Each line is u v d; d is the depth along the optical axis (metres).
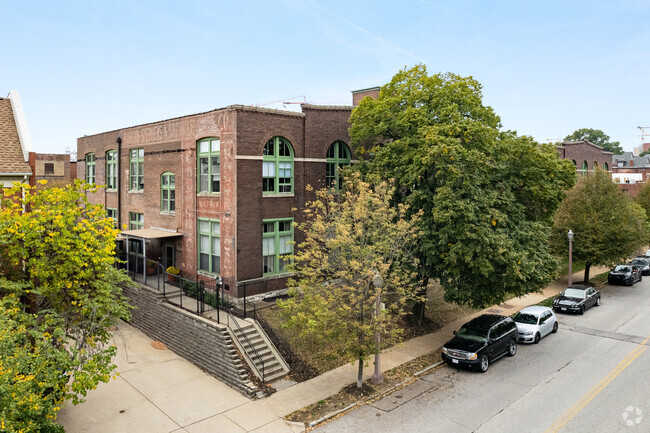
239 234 22.67
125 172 31.22
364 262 15.48
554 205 21.73
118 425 13.50
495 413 14.42
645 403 14.98
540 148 21.88
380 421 13.95
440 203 18.14
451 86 21.11
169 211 27.27
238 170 22.53
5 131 17.30
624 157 88.62
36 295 13.56
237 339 17.69
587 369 18.09
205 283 24.58
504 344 19.33
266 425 13.64
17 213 12.23
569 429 13.35
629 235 31.25
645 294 32.03
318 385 16.39
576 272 39.19
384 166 21.03
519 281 19.38
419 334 22.08
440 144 18.03
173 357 19.06
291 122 24.48
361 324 15.37
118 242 29.62
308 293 15.49
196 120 24.80
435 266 19.69
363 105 22.48
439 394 15.89
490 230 18.23
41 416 9.76
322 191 19.27
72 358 11.23
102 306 12.82
